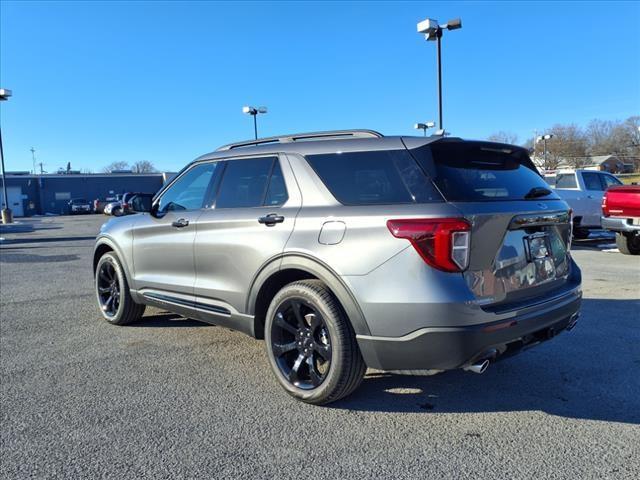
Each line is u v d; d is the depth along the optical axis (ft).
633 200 34.86
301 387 12.39
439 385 13.56
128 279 18.34
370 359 11.12
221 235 14.19
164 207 16.99
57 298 25.05
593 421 11.45
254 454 10.17
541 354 15.84
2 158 99.96
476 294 10.42
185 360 15.65
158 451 10.28
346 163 12.16
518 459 9.89
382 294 10.71
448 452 10.18
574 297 12.76
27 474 9.50
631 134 248.52
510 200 11.44
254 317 13.52
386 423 11.44
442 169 11.09
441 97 51.42
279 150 13.58
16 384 13.80
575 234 48.57
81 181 210.38
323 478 9.34
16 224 109.50
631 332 17.95
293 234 12.32
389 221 10.79
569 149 240.32
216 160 15.43
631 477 9.23
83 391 13.30
